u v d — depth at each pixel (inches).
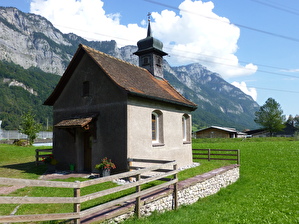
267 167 743.7
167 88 706.2
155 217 310.5
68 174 524.1
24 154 915.4
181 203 390.3
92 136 518.9
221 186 537.3
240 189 528.1
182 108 676.1
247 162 838.5
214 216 343.3
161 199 343.6
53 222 255.6
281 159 853.8
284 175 630.5
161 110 581.3
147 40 746.8
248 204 411.5
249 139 1878.7
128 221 277.7
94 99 534.3
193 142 1899.6
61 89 604.1
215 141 1868.8
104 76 522.0
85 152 562.3
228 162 692.1
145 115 526.9
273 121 2556.6
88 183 229.6
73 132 554.3
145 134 522.3
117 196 351.6
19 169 609.6
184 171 542.3
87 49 550.9
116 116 493.0
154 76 737.0
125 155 472.4
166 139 594.6
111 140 495.2
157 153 556.7
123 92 471.8
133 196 286.0
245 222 323.3
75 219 222.4
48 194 370.6
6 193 377.4
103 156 503.5
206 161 735.7
